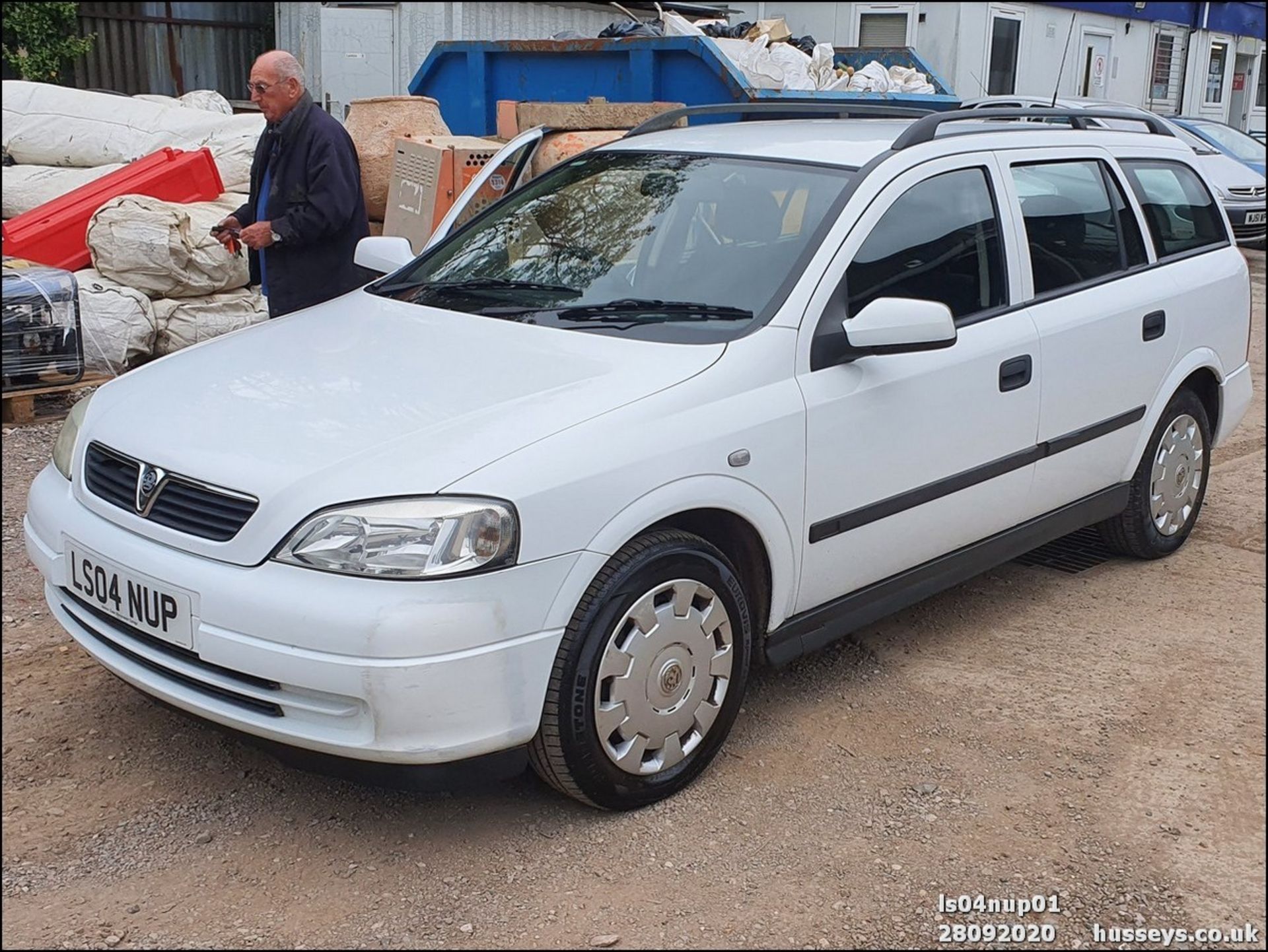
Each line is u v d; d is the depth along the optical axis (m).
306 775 3.45
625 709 3.16
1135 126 8.95
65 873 2.99
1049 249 4.50
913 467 3.86
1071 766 3.65
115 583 3.11
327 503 2.84
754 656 3.66
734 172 4.10
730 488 3.30
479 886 2.98
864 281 3.75
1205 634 4.62
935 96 8.74
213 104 9.59
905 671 4.23
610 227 4.11
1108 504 4.91
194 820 3.23
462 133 9.28
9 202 8.12
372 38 12.54
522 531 2.87
